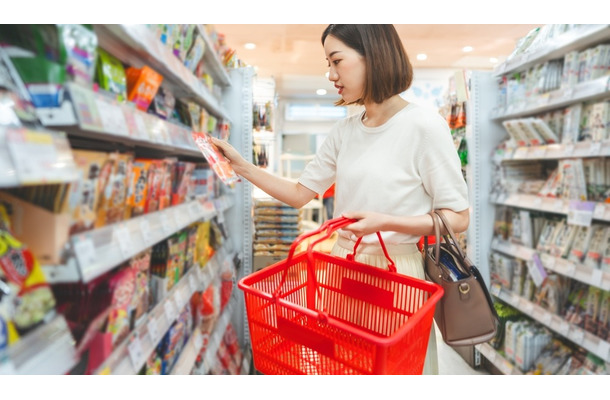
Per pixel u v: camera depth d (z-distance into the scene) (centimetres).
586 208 178
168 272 117
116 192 85
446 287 105
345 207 126
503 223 249
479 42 445
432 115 112
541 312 208
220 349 183
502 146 246
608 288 163
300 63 547
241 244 253
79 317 74
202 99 154
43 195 63
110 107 75
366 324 119
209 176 178
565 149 193
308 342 91
